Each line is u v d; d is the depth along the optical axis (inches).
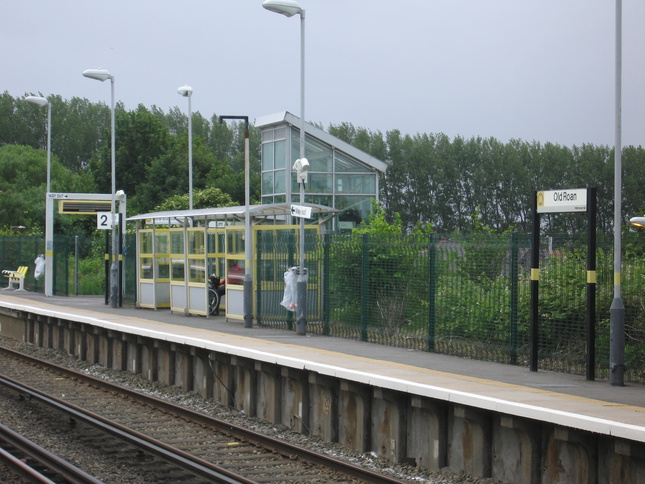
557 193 806.5
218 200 3442.4
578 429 569.9
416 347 996.6
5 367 1291.8
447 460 698.2
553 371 833.5
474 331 925.8
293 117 2194.9
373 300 1063.0
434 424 700.7
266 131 2325.3
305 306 1157.1
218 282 1533.0
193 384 1090.1
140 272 1675.7
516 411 590.9
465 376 772.0
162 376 1161.4
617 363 743.7
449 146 4904.0
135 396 1021.8
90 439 783.7
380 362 857.5
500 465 651.5
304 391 858.1
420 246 995.9
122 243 1797.5
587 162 4495.6
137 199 4126.5
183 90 1972.2
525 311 876.6
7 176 4943.4
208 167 4554.6
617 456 564.1
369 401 776.9
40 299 1959.9
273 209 1298.0
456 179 4845.0
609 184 4387.3
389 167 4904.0
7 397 1025.5
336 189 2260.1
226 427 825.5
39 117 7731.3
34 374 1225.4
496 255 906.1
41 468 671.1
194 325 1279.5
